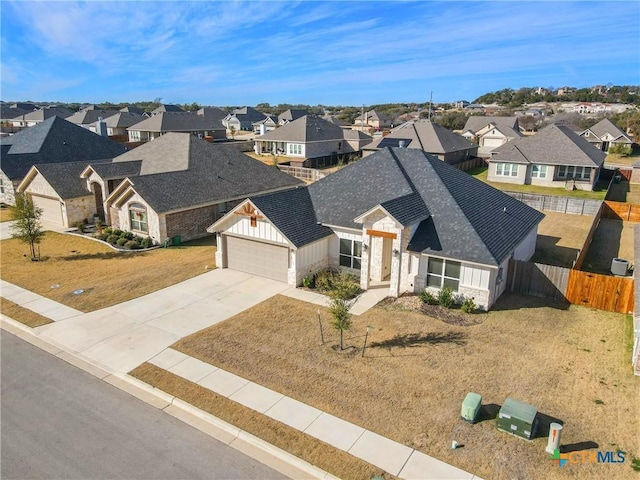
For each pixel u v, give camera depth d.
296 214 24.62
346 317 16.69
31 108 130.12
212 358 16.56
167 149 39.00
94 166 35.00
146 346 17.48
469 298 20.53
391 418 13.17
